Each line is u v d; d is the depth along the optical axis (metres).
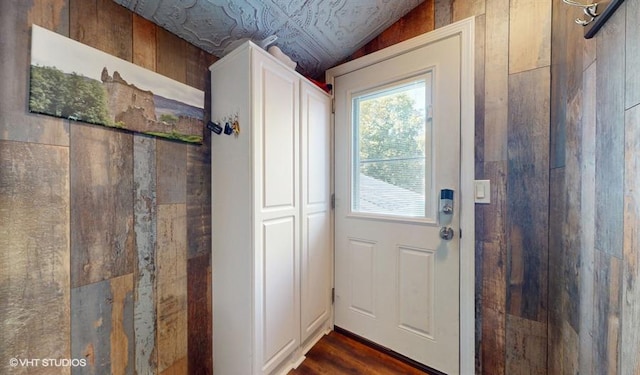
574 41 0.94
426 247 1.49
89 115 0.93
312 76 1.98
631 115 0.58
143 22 1.10
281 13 1.33
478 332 1.35
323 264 1.79
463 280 1.37
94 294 0.97
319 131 1.74
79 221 0.93
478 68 1.33
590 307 0.79
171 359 1.23
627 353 0.59
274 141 1.35
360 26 1.57
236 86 1.27
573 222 0.93
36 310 0.84
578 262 0.89
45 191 0.85
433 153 1.46
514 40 1.25
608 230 0.69
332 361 1.55
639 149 0.55
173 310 1.24
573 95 0.94
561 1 1.06
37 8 0.82
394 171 1.62
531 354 1.22
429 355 1.47
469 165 1.35
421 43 1.48
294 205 1.51
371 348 1.67
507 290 1.28
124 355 1.06
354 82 1.76
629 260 0.59
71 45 0.89
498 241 1.30
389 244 1.62
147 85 1.11
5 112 0.77
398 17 1.57
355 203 1.79
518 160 1.25
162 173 1.19
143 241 1.12
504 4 1.27
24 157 0.81
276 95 1.36
